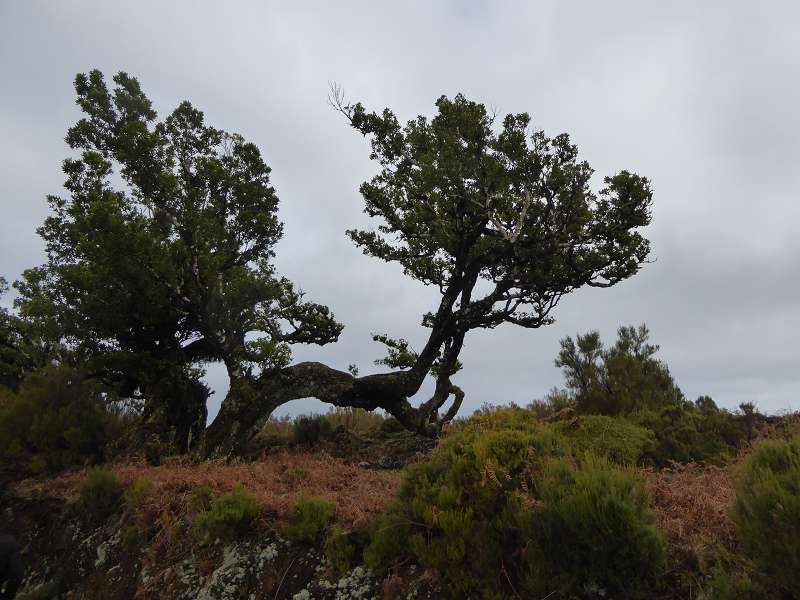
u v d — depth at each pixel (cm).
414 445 1266
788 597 311
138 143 1295
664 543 355
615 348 1228
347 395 1291
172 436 1109
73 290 1177
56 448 976
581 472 411
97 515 725
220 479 717
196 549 578
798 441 369
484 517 434
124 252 1091
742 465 414
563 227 1320
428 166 1299
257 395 1198
